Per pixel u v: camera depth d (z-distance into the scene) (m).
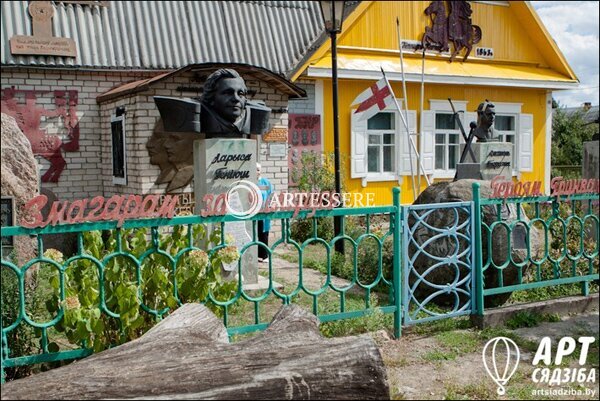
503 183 5.95
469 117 15.93
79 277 4.33
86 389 3.13
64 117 11.42
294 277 7.98
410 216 5.64
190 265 4.43
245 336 5.21
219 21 13.25
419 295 6.52
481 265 5.70
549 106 17.42
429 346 5.15
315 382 3.32
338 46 14.09
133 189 10.13
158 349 3.54
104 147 11.50
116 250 4.28
